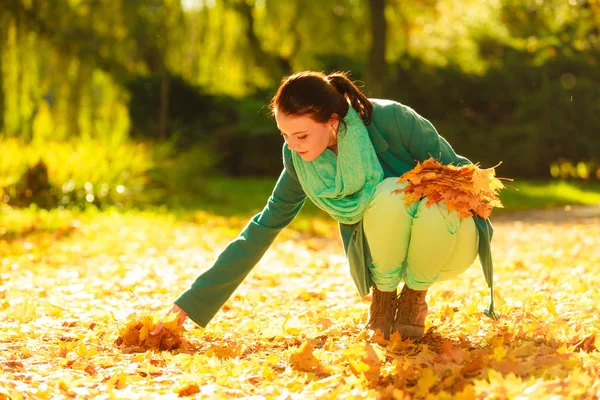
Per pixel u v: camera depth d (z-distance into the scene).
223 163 23.92
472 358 3.48
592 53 25.64
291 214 4.02
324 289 5.95
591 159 25.89
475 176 3.43
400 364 3.40
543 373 3.18
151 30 18.20
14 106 16.94
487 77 25.52
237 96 24.73
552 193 20.59
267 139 24.00
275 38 21.62
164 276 6.79
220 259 4.03
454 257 3.65
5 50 16.88
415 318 3.94
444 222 3.49
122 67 18.05
